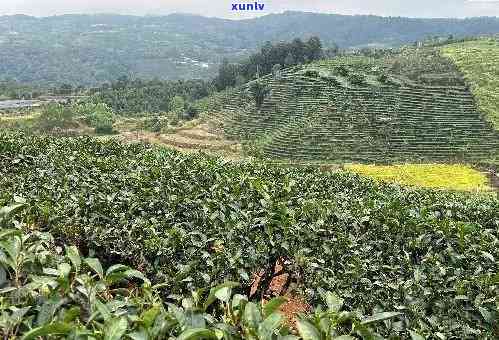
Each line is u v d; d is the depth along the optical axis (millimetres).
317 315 4098
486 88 84375
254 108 90062
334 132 75062
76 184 12461
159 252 8344
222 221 9906
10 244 4641
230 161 19281
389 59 106125
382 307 7293
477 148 70188
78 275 4688
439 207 14039
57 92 156250
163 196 11445
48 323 3715
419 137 73438
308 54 123750
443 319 7227
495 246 10375
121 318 3662
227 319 4254
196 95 125625
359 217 11148
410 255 9781
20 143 18391
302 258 8789
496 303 7395
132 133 85250
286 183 13648
